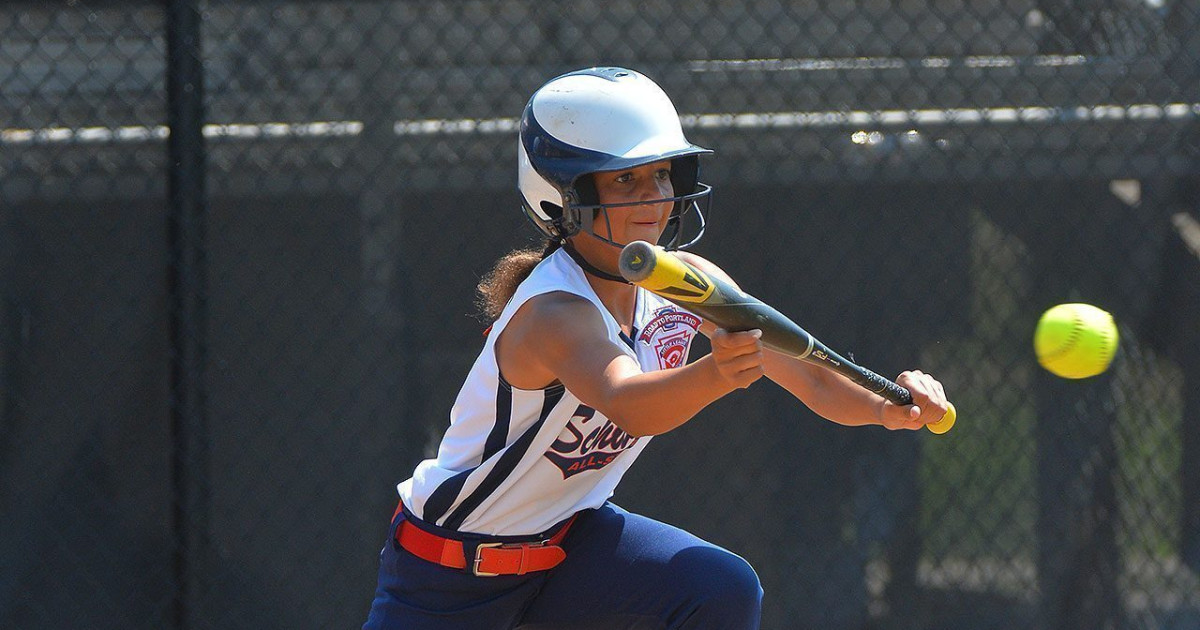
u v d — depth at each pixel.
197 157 11.94
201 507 11.91
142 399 11.88
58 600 11.79
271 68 12.09
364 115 12.18
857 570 12.02
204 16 12.05
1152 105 12.15
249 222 12.01
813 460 12.08
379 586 8.40
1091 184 12.10
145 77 11.88
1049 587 11.88
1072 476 11.91
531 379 7.21
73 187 11.84
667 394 6.17
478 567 7.88
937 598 11.97
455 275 12.13
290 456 11.98
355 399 12.02
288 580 11.97
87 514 11.80
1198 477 11.81
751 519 12.09
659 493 12.16
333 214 12.08
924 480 12.02
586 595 8.05
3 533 11.73
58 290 11.83
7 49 11.89
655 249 5.61
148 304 11.88
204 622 11.89
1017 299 12.05
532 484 7.71
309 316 12.03
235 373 11.98
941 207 12.15
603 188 7.41
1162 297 11.97
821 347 6.68
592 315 6.96
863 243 12.17
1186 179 12.05
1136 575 11.83
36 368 11.80
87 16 11.86
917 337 12.09
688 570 7.88
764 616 12.03
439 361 12.07
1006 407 12.01
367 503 11.98
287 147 12.08
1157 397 11.90
